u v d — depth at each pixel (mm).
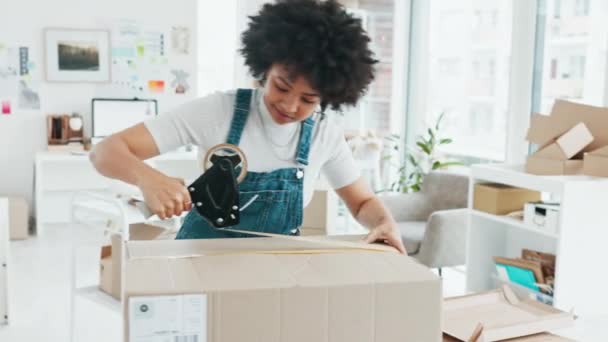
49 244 4945
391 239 1279
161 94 5809
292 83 1268
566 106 3369
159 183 1178
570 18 3955
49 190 5684
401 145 5789
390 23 5605
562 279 3170
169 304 862
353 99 1356
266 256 1066
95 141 5551
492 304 1486
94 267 4352
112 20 5613
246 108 1403
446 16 5234
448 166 5219
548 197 4020
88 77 5609
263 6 1356
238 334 889
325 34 1231
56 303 3598
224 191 1214
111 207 2828
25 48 5453
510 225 3779
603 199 3197
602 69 3727
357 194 1545
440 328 970
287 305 902
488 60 4758
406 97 5754
